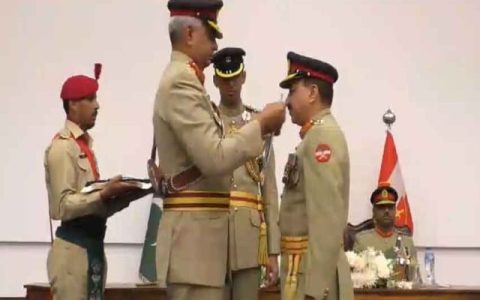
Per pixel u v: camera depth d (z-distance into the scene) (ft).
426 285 16.72
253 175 12.72
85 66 19.08
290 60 10.43
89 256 11.07
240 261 12.32
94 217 11.11
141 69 19.22
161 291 14.51
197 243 8.89
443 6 20.47
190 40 9.12
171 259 8.91
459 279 19.99
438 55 20.35
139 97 19.16
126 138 19.03
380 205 17.95
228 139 8.72
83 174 11.31
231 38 19.65
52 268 11.05
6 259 18.54
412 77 20.20
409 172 20.02
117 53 19.19
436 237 19.98
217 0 9.25
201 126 8.67
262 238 12.64
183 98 8.74
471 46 20.48
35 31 18.97
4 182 18.58
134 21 19.31
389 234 18.10
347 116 19.89
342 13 20.08
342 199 9.73
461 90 20.38
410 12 20.33
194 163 8.81
